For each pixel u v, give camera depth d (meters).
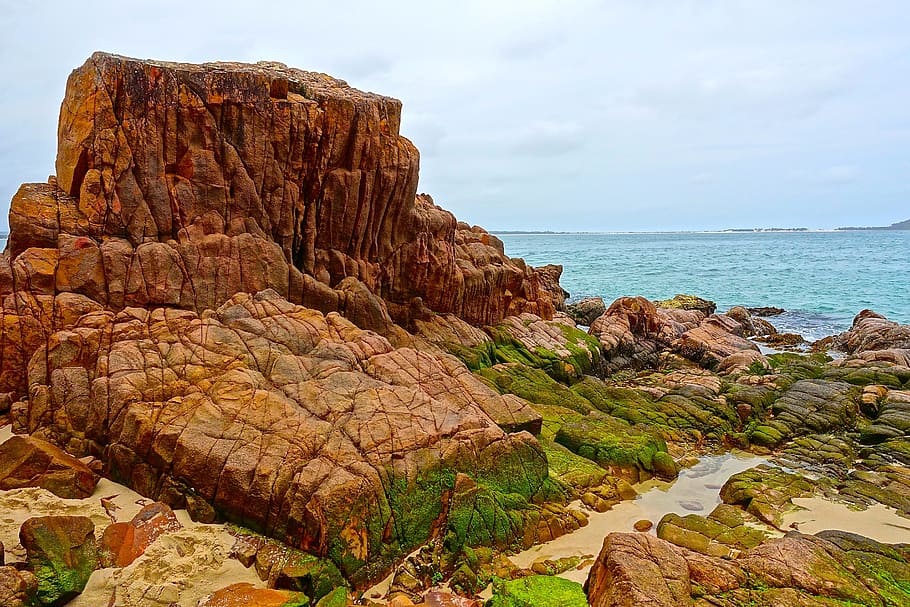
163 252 18.05
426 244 26.52
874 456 20.56
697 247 198.12
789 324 51.75
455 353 25.19
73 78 18.72
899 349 33.16
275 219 21.27
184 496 12.88
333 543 11.78
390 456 13.68
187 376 15.03
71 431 14.58
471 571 12.74
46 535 10.77
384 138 23.50
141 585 10.89
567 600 11.59
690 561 11.92
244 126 20.05
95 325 16.06
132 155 18.30
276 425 13.70
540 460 16.42
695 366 34.47
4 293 16.38
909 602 11.59
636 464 18.88
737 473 19.62
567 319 37.22
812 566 12.23
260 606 10.58
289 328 17.70
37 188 18.12
